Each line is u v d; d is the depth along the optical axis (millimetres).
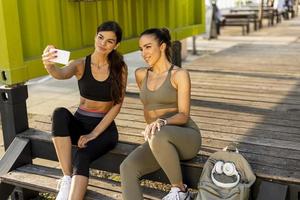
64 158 2715
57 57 2678
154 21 5367
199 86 5082
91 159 2732
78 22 3951
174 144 2496
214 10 11844
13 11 3105
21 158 3219
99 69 2830
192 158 2750
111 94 2842
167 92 2621
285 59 6949
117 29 2768
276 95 4566
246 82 5254
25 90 3369
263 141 3121
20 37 3195
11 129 3365
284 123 3572
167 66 2656
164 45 2627
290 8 19297
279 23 16016
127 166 2549
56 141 2721
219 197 2381
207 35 11867
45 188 2869
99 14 4277
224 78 5516
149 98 2674
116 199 2662
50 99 5922
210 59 7129
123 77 2889
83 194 2621
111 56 2838
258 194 2471
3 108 3357
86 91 2871
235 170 2441
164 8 5527
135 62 8766
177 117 2533
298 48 8320
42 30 3516
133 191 2521
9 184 3137
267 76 5586
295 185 2457
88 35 4125
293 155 2822
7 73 3148
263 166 2645
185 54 8906
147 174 2781
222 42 11273
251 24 15281
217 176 2449
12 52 3133
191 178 2727
